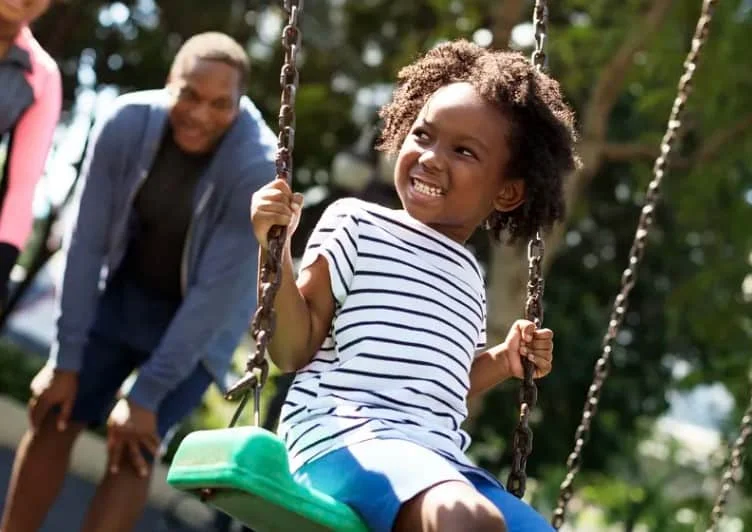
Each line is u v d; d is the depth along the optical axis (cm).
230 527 779
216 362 541
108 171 527
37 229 1470
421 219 372
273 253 335
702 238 1446
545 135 378
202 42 529
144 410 514
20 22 486
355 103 1436
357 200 377
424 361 357
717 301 1263
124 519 515
